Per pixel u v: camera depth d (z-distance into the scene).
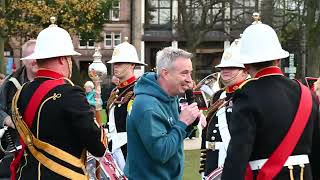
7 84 8.87
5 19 49.06
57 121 6.62
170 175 6.81
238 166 5.98
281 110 6.16
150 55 80.25
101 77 11.55
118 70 10.96
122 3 81.50
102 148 6.72
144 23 79.38
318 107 6.51
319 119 6.49
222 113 9.77
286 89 6.32
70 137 6.68
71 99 6.62
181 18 60.62
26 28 52.06
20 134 6.86
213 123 9.94
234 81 9.77
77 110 6.58
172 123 6.81
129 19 81.25
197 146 21.88
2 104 8.77
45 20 52.25
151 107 6.60
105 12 59.59
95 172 8.26
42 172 6.68
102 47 81.38
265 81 6.29
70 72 7.05
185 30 59.50
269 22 56.59
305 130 6.30
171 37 70.25
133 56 11.12
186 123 6.66
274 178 6.18
